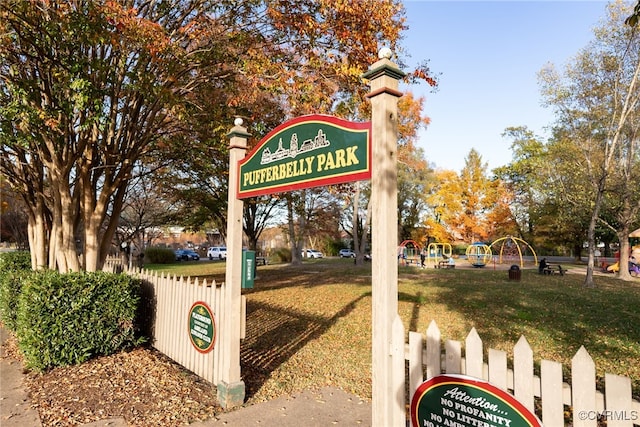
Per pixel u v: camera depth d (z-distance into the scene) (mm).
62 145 7656
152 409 4391
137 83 7031
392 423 2992
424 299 11852
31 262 12078
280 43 8625
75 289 5781
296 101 7898
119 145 8758
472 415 2525
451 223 37344
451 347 2684
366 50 7941
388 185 3049
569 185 21266
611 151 17016
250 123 9617
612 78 17531
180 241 66375
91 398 4660
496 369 2436
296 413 4363
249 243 21297
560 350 6973
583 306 10938
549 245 37969
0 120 6852
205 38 7934
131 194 20922
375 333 3094
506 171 42375
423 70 9164
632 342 7348
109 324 6062
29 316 5488
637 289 14914
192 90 8992
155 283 6641
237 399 4566
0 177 10977
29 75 7781
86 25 6000
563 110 18766
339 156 3451
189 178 15273
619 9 16703
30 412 4363
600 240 37156
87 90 6270
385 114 3068
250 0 7684
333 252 51719
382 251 3033
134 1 7582
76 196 8867
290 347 7062
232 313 4656
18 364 6098
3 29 5910
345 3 7285
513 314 9805
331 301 11648
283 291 13797
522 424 2303
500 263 33594
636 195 19875
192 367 5477
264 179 4391
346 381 5402
